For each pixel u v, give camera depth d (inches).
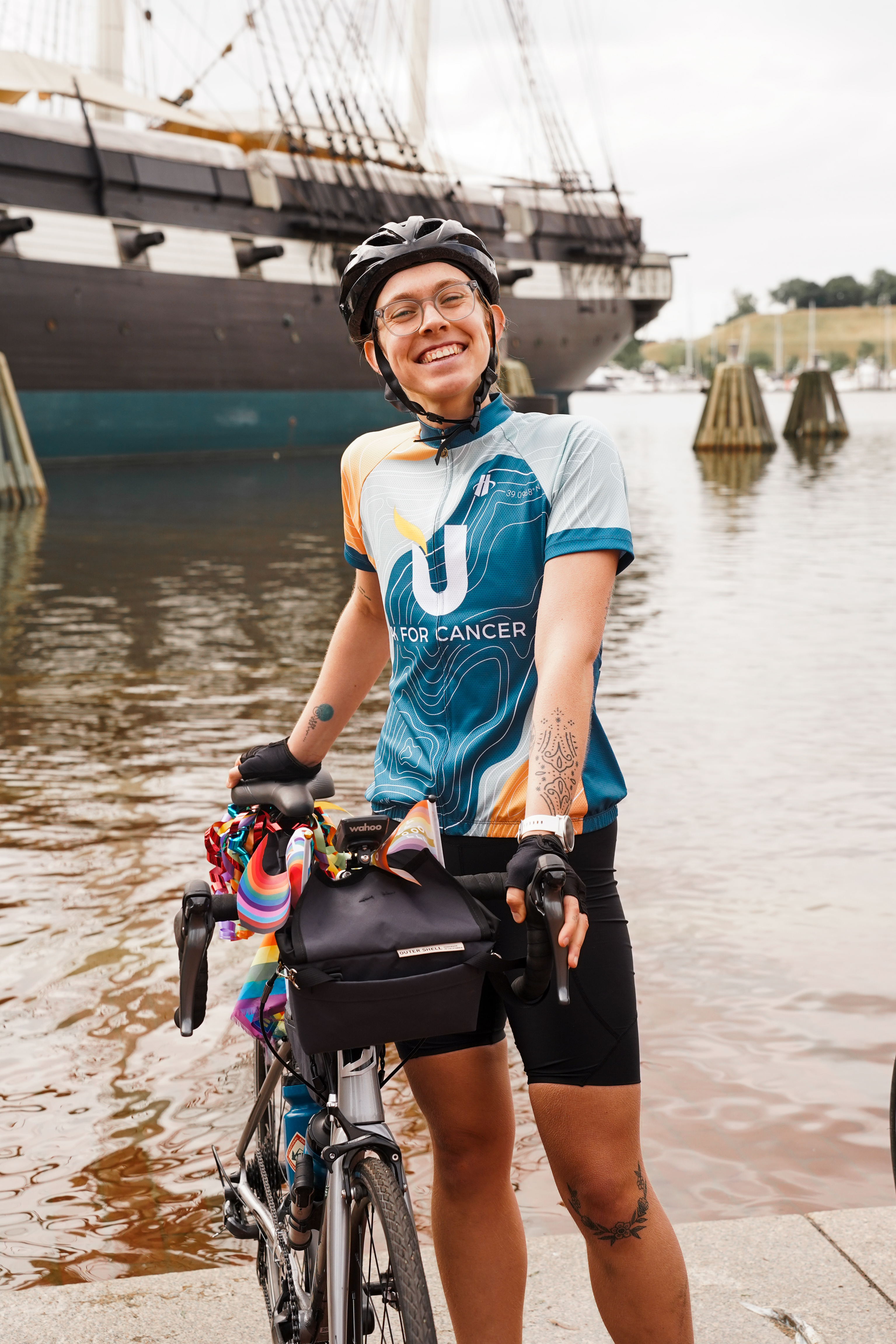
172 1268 108.3
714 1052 144.7
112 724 311.6
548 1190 120.1
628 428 2615.7
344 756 272.7
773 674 362.6
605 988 73.7
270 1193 87.0
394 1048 150.1
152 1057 146.0
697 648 403.9
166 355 1393.9
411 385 76.5
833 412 1983.3
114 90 1440.7
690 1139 127.4
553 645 71.4
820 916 185.0
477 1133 79.4
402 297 74.7
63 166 1282.0
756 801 241.8
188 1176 122.4
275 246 1439.5
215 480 1235.9
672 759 272.7
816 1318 91.1
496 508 75.1
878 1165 122.8
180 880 202.7
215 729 305.3
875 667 369.4
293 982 63.7
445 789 76.1
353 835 67.7
